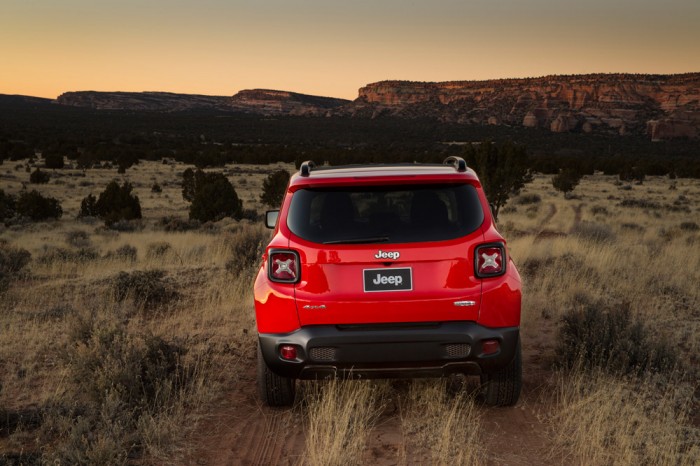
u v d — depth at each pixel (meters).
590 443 3.90
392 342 3.86
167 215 42.31
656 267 10.34
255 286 4.27
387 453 3.84
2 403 4.75
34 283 10.68
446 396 4.69
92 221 36.97
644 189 62.75
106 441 3.68
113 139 187.75
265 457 3.83
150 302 8.51
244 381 5.32
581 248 12.47
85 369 4.81
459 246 3.93
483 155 22.33
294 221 4.07
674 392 4.76
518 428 4.21
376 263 3.91
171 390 4.85
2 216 37.12
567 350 5.49
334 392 4.64
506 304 3.98
